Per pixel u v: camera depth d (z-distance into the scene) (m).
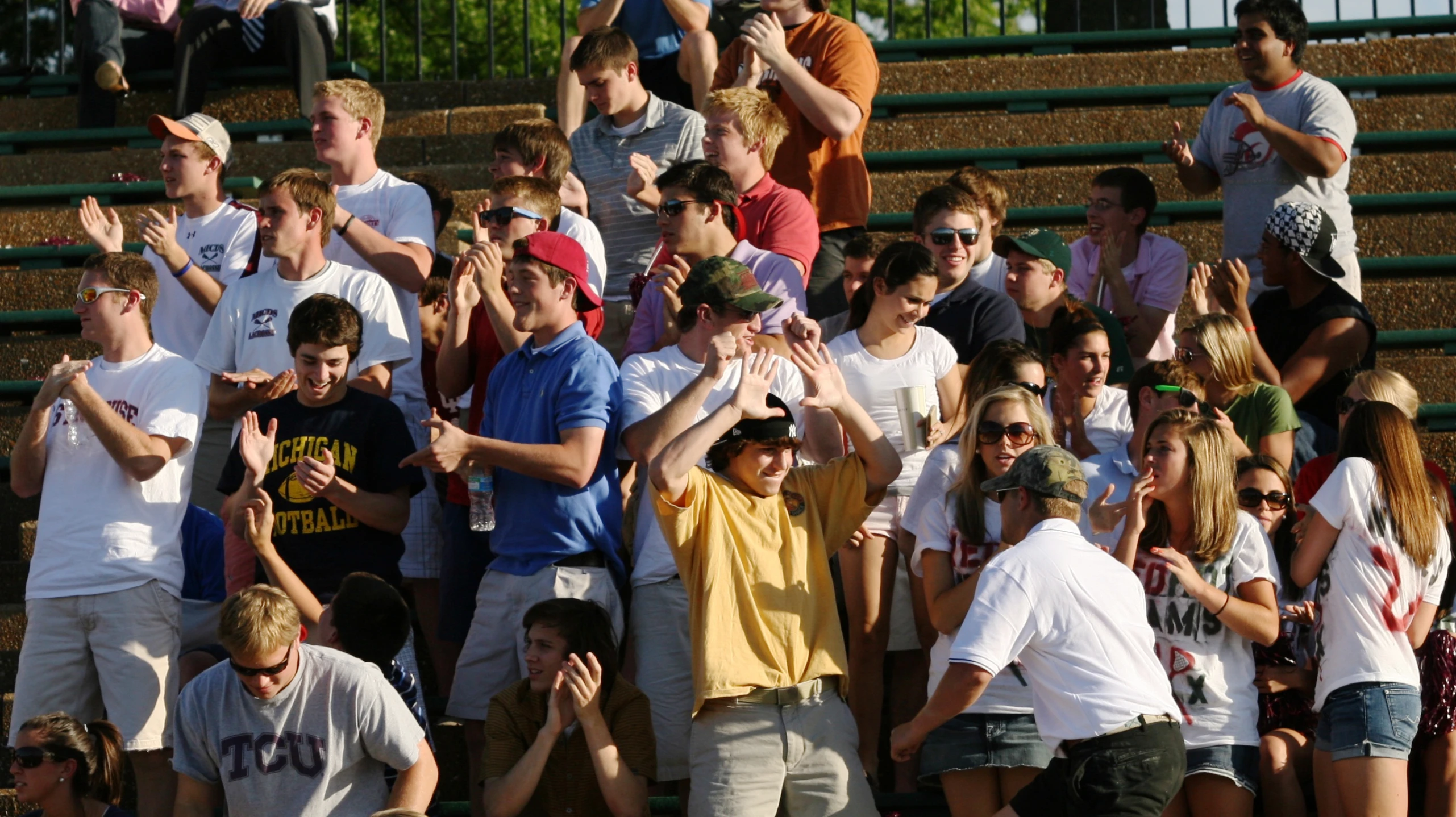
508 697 18.14
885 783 20.67
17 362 26.88
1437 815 18.00
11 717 20.00
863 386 20.56
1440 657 18.14
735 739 17.34
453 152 32.50
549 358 19.36
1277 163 27.50
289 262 22.11
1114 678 15.57
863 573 19.88
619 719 17.78
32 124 34.53
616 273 26.33
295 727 16.77
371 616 17.89
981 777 17.52
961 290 22.52
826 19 27.78
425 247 24.09
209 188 25.25
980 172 24.66
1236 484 18.27
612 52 26.50
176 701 18.22
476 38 67.12
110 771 18.25
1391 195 29.73
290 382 20.34
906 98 33.44
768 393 18.12
